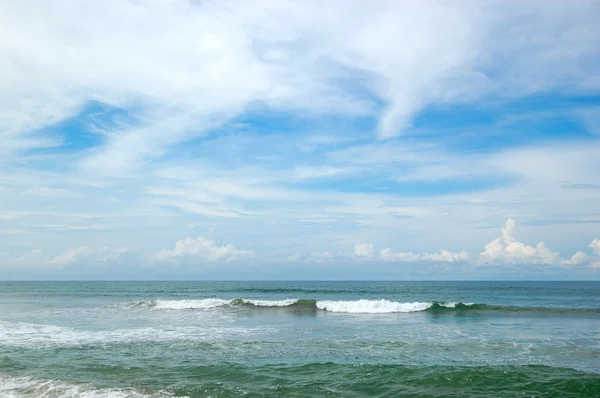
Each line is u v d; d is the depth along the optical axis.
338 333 19.67
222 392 10.52
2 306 34.31
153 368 12.81
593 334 19.41
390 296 48.81
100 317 26.03
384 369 12.41
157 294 53.53
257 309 31.42
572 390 10.62
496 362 13.64
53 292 61.44
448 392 10.57
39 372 12.41
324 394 10.45
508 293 56.41
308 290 61.91
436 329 21.02
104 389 10.82
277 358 14.18
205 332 19.95
